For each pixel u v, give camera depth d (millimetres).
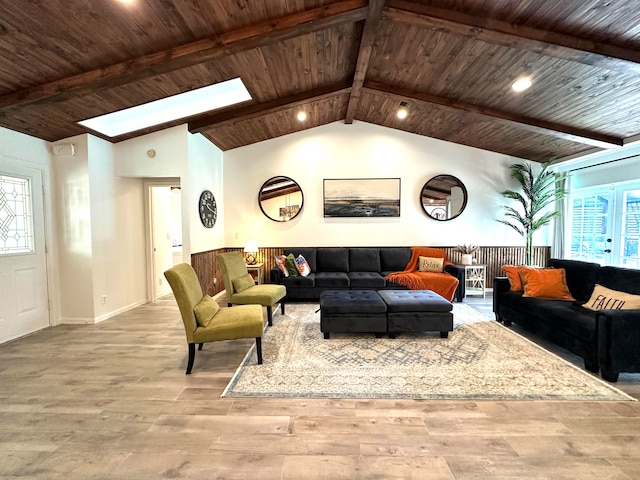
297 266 5176
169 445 1774
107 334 3629
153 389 2381
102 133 4090
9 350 3146
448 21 2777
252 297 3785
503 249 5836
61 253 4035
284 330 3670
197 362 2846
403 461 1646
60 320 4059
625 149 4516
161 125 4309
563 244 5680
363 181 5766
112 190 4418
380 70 3973
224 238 5898
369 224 5816
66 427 1935
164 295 5695
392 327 3316
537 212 5688
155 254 5391
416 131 5645
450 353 2990
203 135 4887
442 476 1545
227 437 1840
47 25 2285
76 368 2740
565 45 2750
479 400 2205
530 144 5109
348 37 3297
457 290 5008
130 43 2646
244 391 2332
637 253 4570
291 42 3186
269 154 5801
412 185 5777
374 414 2049
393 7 2793
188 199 4477
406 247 5754
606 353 2449
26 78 2779
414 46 3371
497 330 3646
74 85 2881
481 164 5754
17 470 1595
